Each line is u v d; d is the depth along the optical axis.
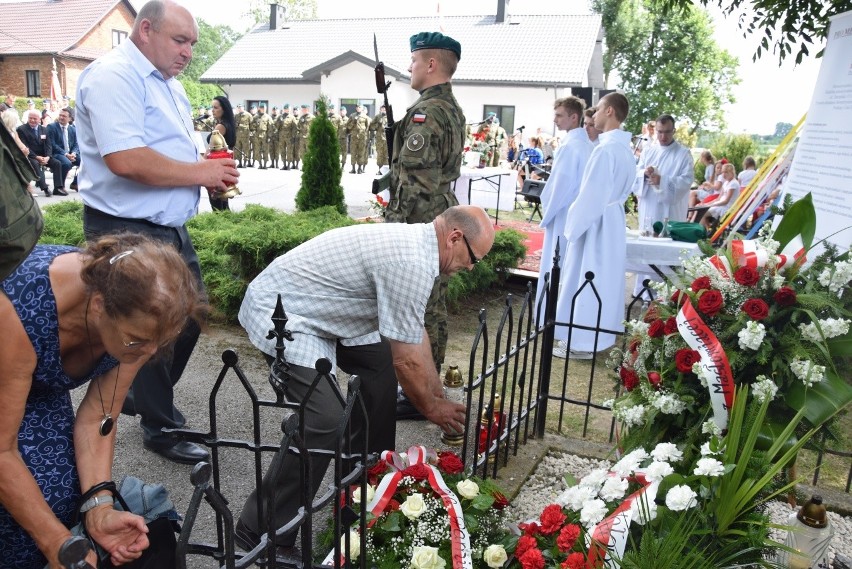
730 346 2.61
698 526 2.20
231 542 1.35
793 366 2.44
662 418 2.72
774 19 6.62
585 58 30.58
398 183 4.11
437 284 3.99
